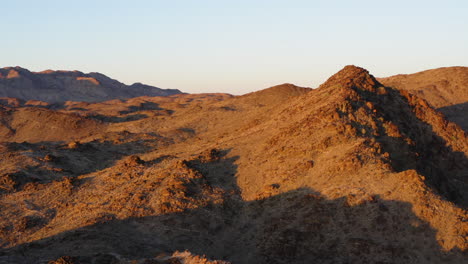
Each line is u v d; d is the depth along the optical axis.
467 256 42.81
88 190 62.78
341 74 86.56
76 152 90.94
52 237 49.69
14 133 153.12
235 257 48.00
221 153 70.44
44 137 147.00
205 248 49.03
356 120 65.75
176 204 54.72
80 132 150.00
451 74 166.50
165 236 50.19
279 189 56.44
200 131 127.56
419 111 76.94
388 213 47.91
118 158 92.69
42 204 60.62
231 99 170.50
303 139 64.56
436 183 62.34
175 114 164.00
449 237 44.53
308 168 58.56
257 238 50.22
